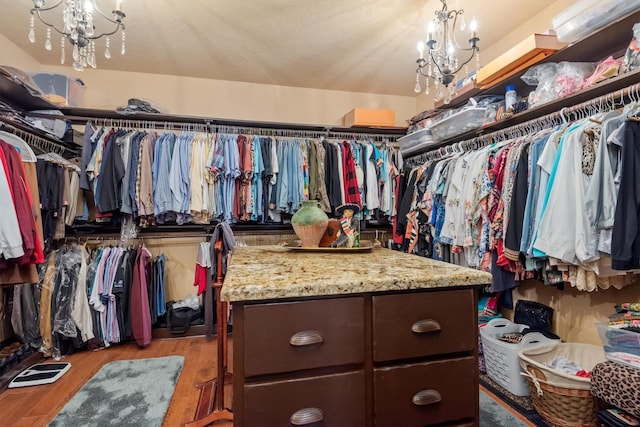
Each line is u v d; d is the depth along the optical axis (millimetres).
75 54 1668
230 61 2865
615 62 1497
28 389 1893
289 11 2152
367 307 800
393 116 3141
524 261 1720
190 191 2592
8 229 1565
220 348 1605
